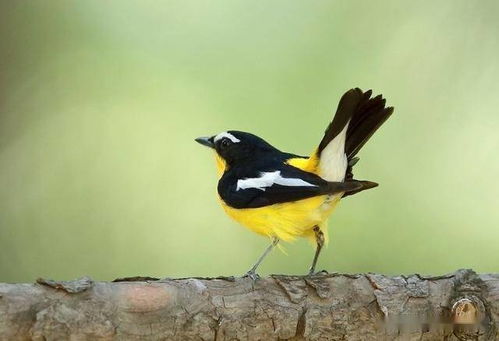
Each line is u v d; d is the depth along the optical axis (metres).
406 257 11.58
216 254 12.22
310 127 12.30
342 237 11.64
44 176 12.58
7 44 12.94
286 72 12.65
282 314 6.39
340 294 6.58
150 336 6.04
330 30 12.84
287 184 7.74
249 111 12.51
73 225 12.38
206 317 6.22
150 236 12.30
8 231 12.32
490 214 11.80
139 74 12.93
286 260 11.87
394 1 12.94
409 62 12.71
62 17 13.15
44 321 5.74
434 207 11.84
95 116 12.79
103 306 5.93
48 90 12.95
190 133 12.59
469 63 12.69
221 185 8.27
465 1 12.95
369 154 12.17
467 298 6.64
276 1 13.06
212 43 12.97
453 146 12.27
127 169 12.57
